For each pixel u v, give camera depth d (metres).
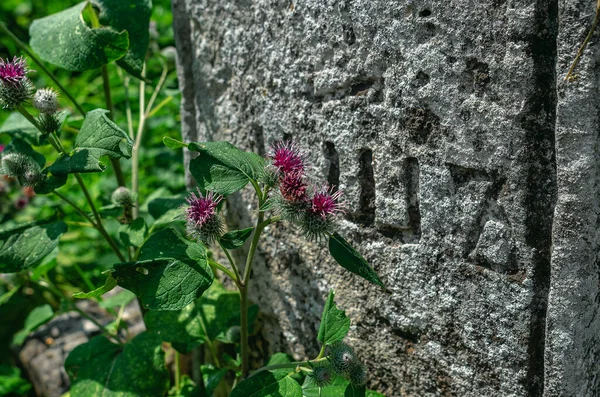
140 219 0.49
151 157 0.84
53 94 0.43
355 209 0.42
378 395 0.40
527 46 0.32
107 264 0.70
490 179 0.35
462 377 0.38
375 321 0.43
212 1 0.49
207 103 0.53
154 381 0.47
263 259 0.51
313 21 0.41
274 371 0.38
